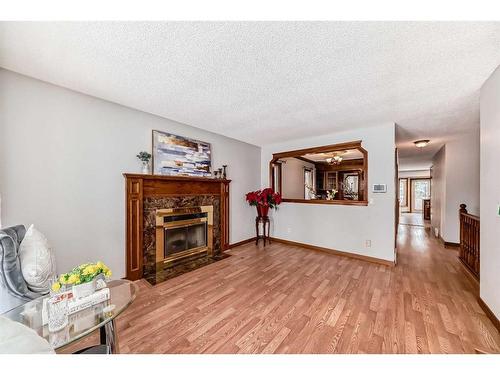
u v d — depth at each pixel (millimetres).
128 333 1692
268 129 3607
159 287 2514
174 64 1714
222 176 4070
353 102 2445
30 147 1957
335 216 3883
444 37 1366
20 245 1587
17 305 1378
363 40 1405
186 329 1740
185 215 3432
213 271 3021
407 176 11000
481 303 1999
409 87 2074
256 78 1921
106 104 2498
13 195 1867
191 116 2973
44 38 1395
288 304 2125
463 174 4273
